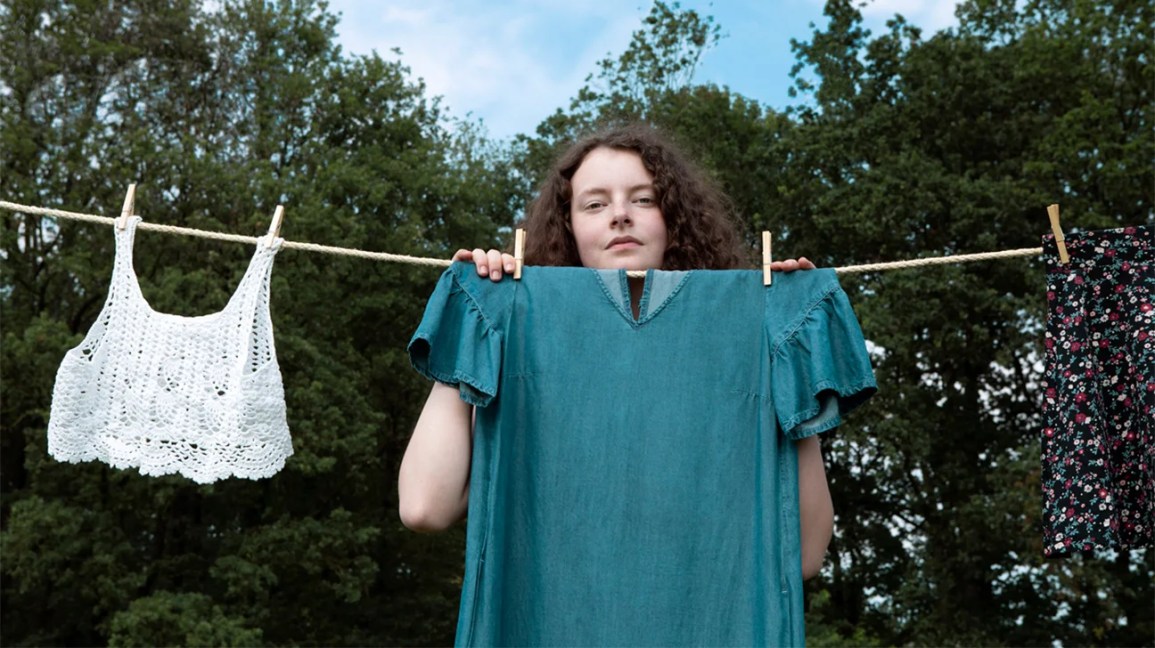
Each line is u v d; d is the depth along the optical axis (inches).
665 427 92.9
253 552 591.5
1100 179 558.6
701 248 105.1
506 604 90.3
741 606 89.4
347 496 676.7
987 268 594.6
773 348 92.9
